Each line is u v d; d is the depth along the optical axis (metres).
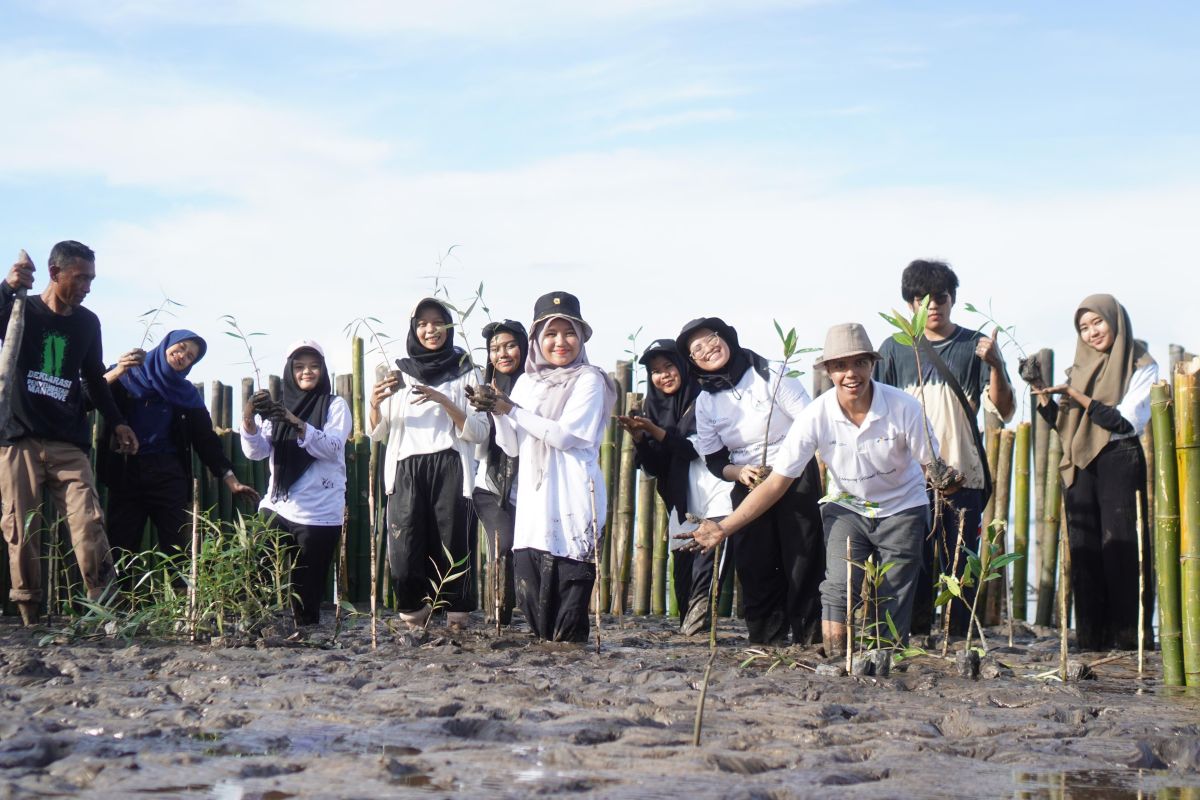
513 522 6.62
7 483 6.66
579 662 5.50
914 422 5.54
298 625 7.11
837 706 4.13
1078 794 2.95
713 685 4.66
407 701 3.97
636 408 8.96
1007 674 5.39
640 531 9.15
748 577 6.47
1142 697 4.84
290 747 3.29
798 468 5.51
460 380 6.84
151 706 3.86
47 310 6.68
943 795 2.90
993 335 6.74
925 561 6.67
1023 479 8.45
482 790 2.79
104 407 7.14
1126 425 6.70
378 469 9.55
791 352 5.61
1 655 5.20
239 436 9.34
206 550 6.25
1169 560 5.21
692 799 2.74
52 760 3.12
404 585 6.80
